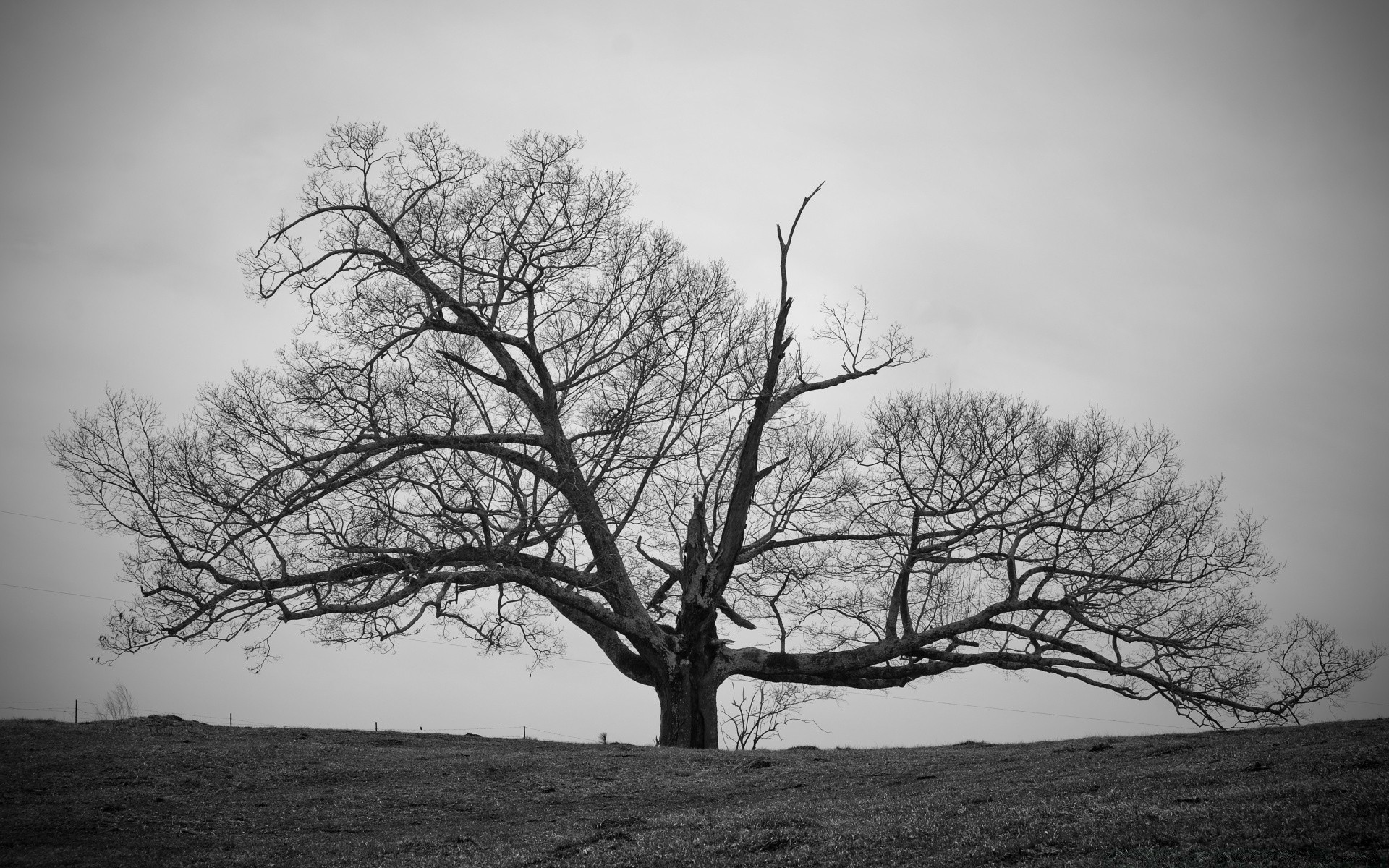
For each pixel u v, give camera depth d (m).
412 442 35.56
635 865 16.73
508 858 17.80
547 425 37.94
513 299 39.12
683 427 38.41
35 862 18.00
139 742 28.73
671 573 40.84
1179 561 38.56
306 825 21.23
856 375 41.88
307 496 34.06
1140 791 18.53
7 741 28.08
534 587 35.28
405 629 32.31
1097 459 38.75
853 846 16.59
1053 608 38.75
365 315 36.97
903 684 40.09
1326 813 14.85
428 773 26.45
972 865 14.91
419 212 37.94
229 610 32.22
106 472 31.95
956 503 40.03
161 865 18.00
